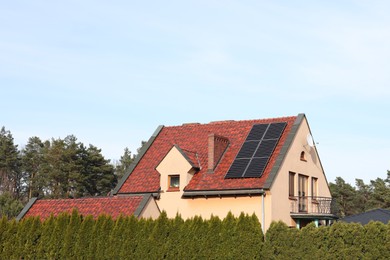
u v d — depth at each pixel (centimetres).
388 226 2406
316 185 3569
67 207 3103
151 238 2628
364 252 2417
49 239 2739
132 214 2748
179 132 3778
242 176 3092
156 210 3039
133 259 2625
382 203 6988
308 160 3478
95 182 7612
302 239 2534
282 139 3303
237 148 3388
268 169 3095
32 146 8744
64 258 2672
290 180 3234
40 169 7775
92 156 7644
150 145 3731
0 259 2797
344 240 2464
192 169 3253
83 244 2678
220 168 3269
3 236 2830
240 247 2577
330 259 2461
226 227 2620
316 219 3238
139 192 3338
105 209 2986
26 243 2766
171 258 2603
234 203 3069
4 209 6525
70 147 7500
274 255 2566
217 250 2595
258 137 3369
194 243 2622
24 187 8550
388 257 2362
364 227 2442
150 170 3500
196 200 3183
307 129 3506
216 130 3647
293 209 3178
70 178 7344
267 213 2956
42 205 3192
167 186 3281
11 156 8125
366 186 8200
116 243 2655
